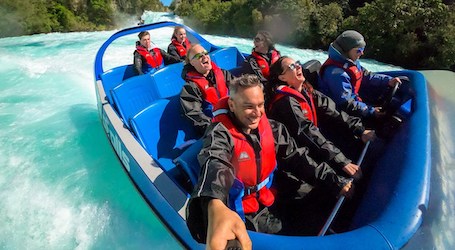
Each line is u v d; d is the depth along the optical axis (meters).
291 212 1.83
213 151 1.38
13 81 6.10
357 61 2.48
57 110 4.64
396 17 15.48
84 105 4.79
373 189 1.61
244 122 1.52
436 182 1.50
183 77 2.72
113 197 2.90
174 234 1.82
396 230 1.23
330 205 1.83
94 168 3.30
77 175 3.21
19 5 21.38
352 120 2.22
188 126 2.79
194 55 2.60
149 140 2.55
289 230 1.72
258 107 1.48
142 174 2.12
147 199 2.10
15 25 21.14
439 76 2.77
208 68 2.64
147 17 35.72
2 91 5.54
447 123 2.07
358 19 17.09
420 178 1.46
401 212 1.30
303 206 1.85
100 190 3.00
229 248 0.76
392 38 15.73
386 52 15.96
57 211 2.80
